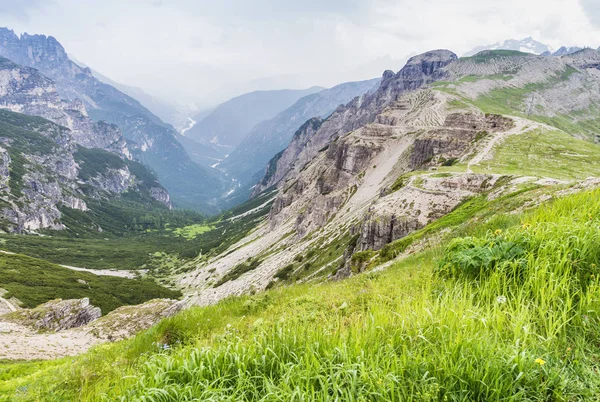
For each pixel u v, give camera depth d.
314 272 108.38
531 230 7.48
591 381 3.66
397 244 38.88
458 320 4.86
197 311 12.46
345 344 4.54
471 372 3.77
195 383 4.66
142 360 7.89
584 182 24.80
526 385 3.69
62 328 75.12
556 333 4.54
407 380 3.87
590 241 6.07
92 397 6.48
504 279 6.07
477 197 55.50
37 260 177.50
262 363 4.80
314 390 4.05
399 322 5.33
